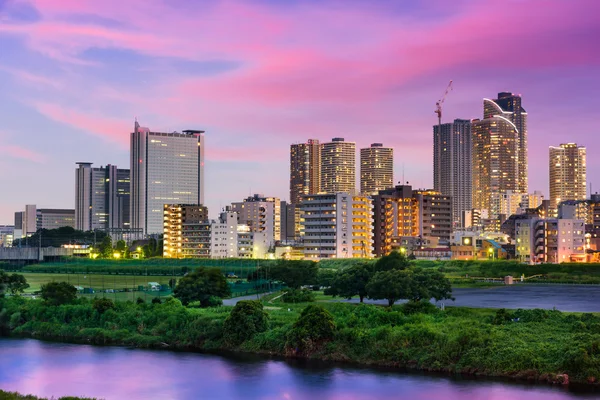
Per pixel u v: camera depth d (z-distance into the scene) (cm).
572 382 10131
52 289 17062
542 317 13475
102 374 11425
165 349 13438
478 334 11488
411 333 11925
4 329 16075
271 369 11544
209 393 10244
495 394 9756
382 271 17675
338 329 12594
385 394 9931
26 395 9669
